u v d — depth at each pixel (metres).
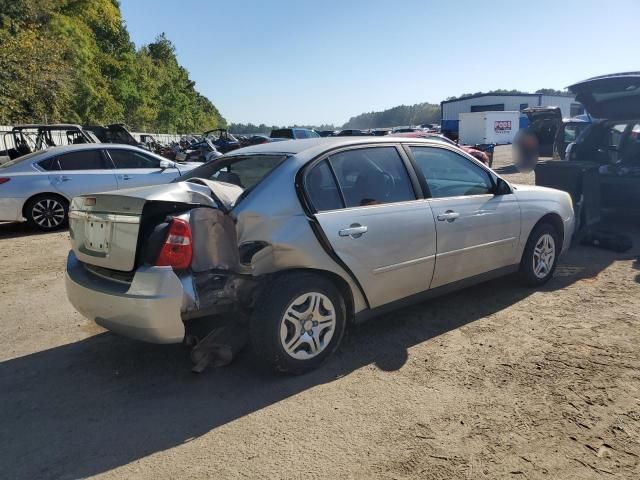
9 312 4.97
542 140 13.78
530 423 2.89
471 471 2.52
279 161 3.72
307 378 3.50
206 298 3.27
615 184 7.35
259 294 3.42
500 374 3.46
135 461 2.68
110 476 2.56
